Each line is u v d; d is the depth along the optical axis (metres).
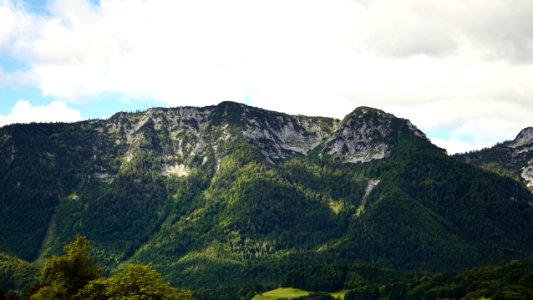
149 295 117.06
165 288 120.50
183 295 127.19
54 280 139.88
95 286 128.75
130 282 119.12
